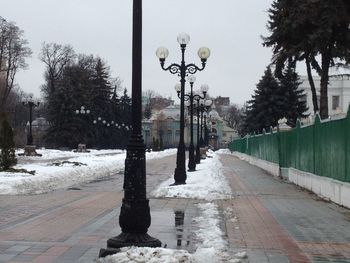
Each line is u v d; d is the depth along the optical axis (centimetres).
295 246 920
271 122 6938
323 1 2811
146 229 811
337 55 3102
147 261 715
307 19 2948
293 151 2383
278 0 3303
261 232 1059
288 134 2525
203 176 2564
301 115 6931
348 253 866
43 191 1938
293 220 1220
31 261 784
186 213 1332
